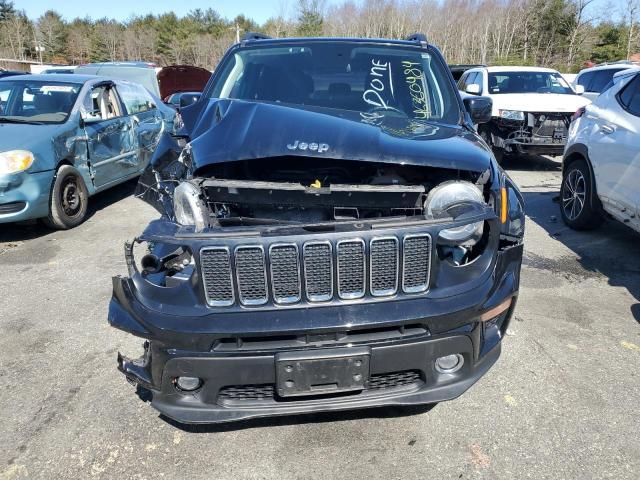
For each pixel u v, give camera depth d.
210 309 2.36
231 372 2.34
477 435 2.77
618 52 41.84
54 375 3.37
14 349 3.68
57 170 6.18
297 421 2.91
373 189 2.59
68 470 2.60
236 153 2.66
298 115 2.88
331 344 2.35
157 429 2.87
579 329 3.80
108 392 3.19
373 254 2.37
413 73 3.86
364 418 2.92
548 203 7.23
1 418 2.97
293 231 2.36
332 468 2.58
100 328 3.95
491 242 2.58
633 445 2.67
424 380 2.48
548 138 9.02
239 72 3.98
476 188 2.57
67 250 5.67
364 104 3.65
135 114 8.14
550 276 4.74
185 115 3.64
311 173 2.88
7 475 2.56
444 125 3.30
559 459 2.59
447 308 2.40
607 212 5.39
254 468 2.59
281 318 2.33
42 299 4.46
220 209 2.81
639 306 4.16
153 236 2.39
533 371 3.30
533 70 10.82
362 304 2.38
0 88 6.98
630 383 3.17
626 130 5.03
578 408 2.95
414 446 2.71
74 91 6.97
